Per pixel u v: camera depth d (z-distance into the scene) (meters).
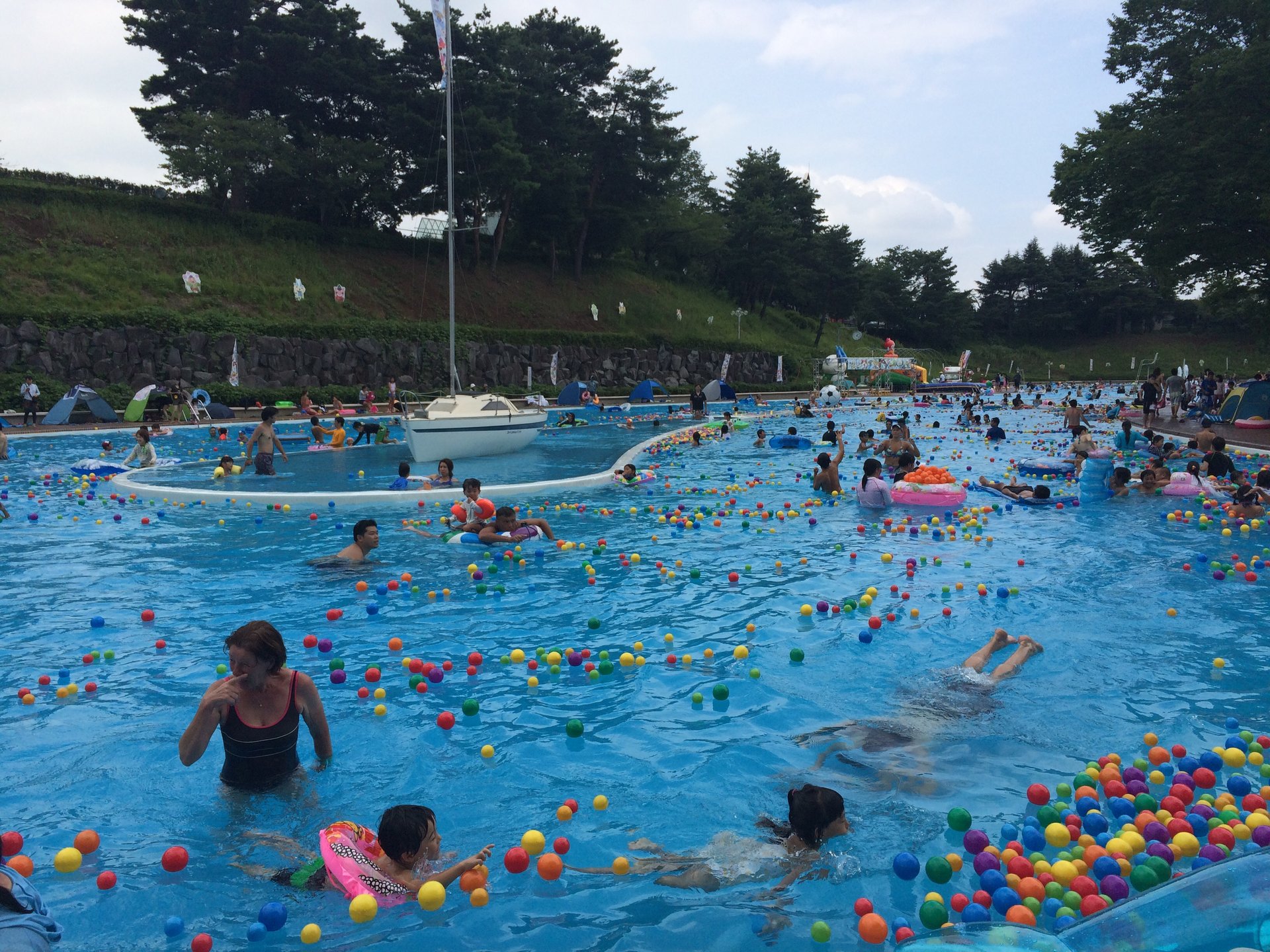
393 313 44.53
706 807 4.30
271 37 41.97
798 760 4.83
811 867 3.73
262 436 16.56
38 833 4.05
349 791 4.49
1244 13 26.05
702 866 3.74
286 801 4.38
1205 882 2.45
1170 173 24.78
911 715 5.44
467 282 51.22
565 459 20.05
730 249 71.06
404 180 48.59
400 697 5.86
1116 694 5.75
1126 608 7.78
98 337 30.67
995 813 4.21
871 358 66.88
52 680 6.12
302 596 8.39
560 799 4.41
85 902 3.49
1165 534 11.14
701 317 63.94
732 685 6.05
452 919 3.38
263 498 13.52
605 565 9.71
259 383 34.66
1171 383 31.42
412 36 45.19
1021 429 30.30
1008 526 11.88
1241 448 20.22
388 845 3.62
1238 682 5.93
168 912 3.43
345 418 30.36
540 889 3.59
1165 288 31.55
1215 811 4.10
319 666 6.47
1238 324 109.56
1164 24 27.88
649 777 4.64
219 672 6.32
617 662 6.58
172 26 41.72
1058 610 7.75
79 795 4.43
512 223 57.50
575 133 52.59
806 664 6.47
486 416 19.69
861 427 31.67
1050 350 113.94
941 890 3.55
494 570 9.47
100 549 10.40
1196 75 25.55
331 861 3.55
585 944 3.22
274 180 44.34
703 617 7.71
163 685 6.05
